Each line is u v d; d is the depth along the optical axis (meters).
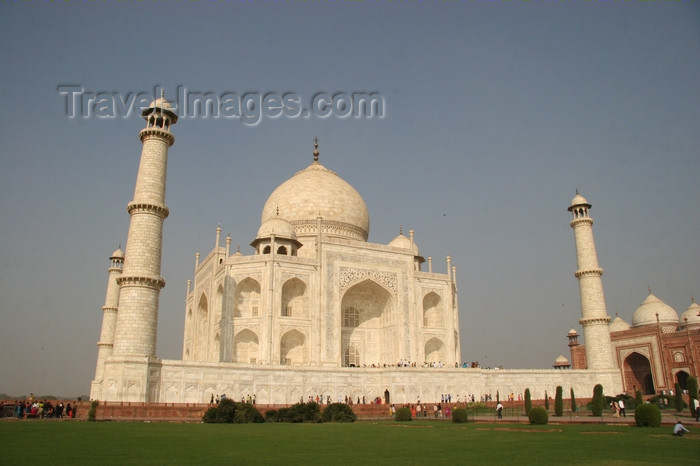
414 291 87.44
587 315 86.38
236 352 75.88
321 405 60.47
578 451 25.05
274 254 78.50
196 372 59.47
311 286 79.94
